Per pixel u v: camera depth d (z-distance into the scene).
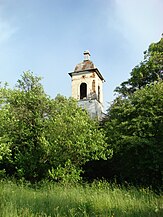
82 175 21.98
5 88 19.23
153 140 18.39
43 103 19.25
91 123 20.42
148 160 18.56
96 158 17.62
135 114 19.86
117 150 19.39
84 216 7.68
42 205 8.80
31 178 18.17
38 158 18.03
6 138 17.34
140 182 19.44
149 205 9.00
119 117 20.84
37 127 18.44
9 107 18.31
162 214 7.82
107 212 8.11
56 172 16.59
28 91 19.67
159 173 18.84
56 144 16.62
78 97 37.19
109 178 22.03
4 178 16.58
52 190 12.61
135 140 18.23
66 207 8.59
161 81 22.28
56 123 17.03
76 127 17.06
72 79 38.47
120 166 20.72
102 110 36.22
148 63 27.70
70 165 17.05
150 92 19.70
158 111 18.94
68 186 14.77
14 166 19.05
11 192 10.92
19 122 18.67
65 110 18.69
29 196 10.47
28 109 19.22
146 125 18.88
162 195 12.28
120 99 22.73
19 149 18.83
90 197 10.12
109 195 10.66
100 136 17.86
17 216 7.32
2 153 16.64
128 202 9.41
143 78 28.09
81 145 16.67
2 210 7.66
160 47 28.36
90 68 37.88
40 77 20.39
